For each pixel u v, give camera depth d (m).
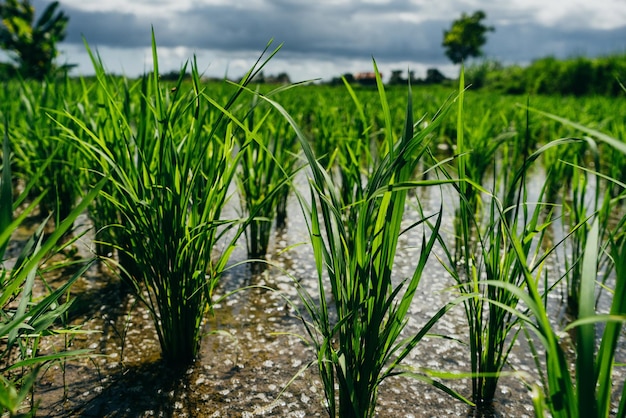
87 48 1.79
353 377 1.32
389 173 1.11
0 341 1.99
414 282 1.26
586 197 4.29
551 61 22.33
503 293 1.49
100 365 1.86
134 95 3.53
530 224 1.49
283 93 10.48
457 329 2.21
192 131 1.79
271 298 2.49
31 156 3.35
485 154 3.57
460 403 1.68
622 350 2.02
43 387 1.71
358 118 4.20
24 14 12.70
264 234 3.01
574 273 2.36
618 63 18.06
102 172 2.21
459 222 3.06
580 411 0.88
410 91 1.13
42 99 3.27
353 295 1.26
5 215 1.06
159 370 1.85
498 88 25.05
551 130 6.08
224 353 1.98
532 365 1.91
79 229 3.37
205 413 1.62
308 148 1.23
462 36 48.84
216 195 1.83
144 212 1.70
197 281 1.83
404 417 1.60
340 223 1.22
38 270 1.54
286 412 1.63
